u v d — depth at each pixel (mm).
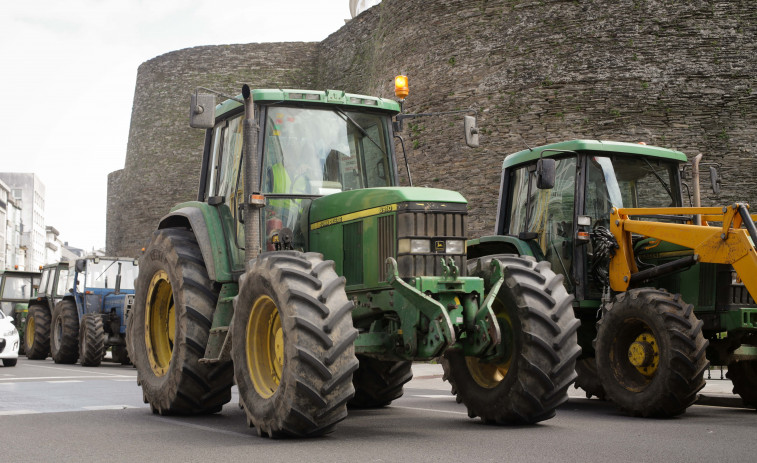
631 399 7289
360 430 5898
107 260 17891
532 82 18766
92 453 4805
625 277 8188
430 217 5492
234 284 6582
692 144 17469
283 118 6410
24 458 4641
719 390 10281
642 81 17844
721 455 4770
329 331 5016
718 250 7410
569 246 8867
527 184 9680
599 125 17984
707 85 17562
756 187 17141
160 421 6488
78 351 17406
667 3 17953
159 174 35531
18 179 121625
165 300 7277
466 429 5965
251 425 5535
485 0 19781
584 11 18516
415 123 20781
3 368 14922
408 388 11164
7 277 23719
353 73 30984
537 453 4770
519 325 5883
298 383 4930
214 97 6184
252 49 34094
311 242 6254
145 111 36438
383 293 5637
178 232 7129
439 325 5184
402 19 21594
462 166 19547
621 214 8328
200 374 6508
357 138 6613
